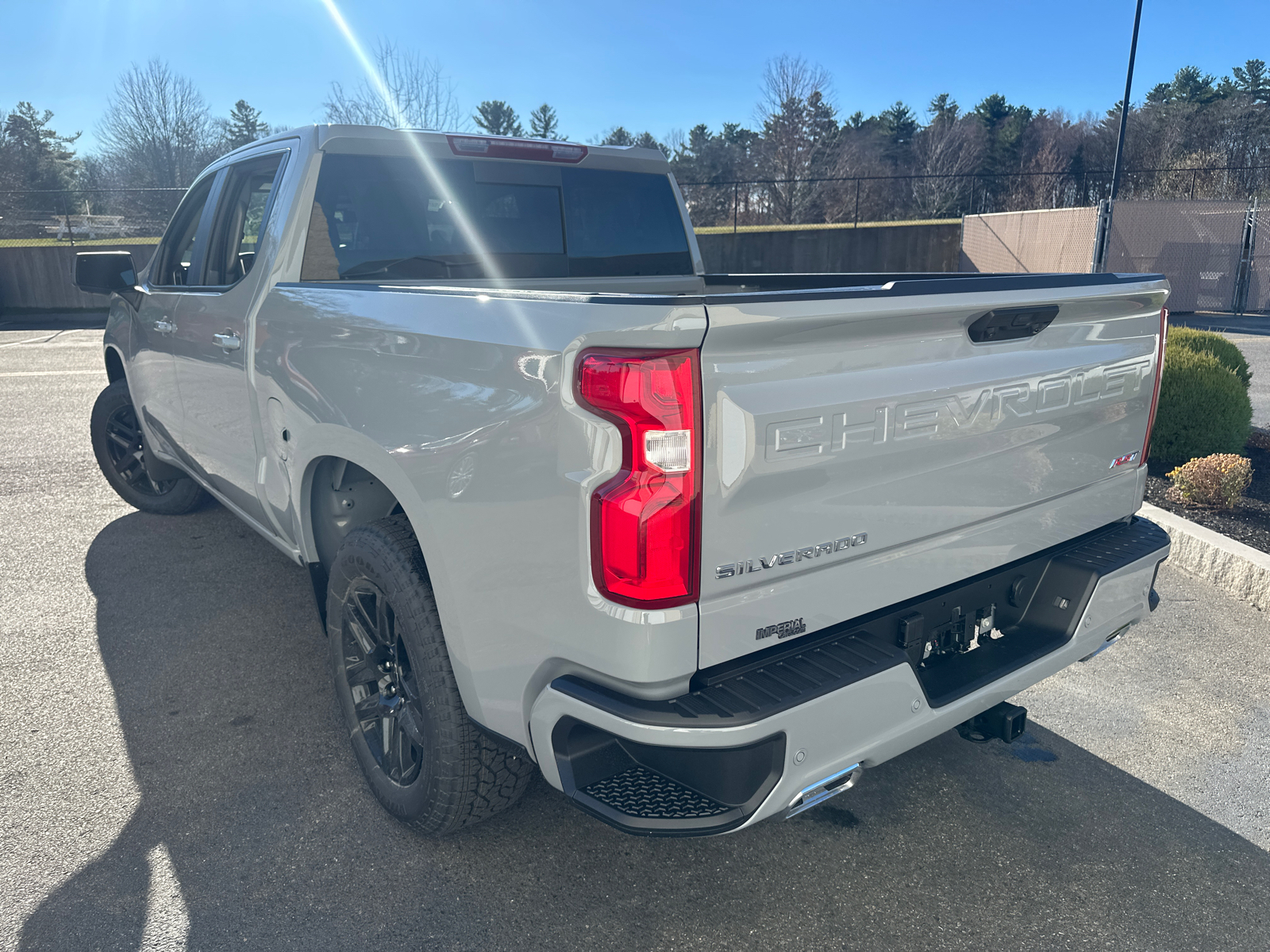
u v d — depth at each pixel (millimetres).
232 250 3475
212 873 2363
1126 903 2305
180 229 4086
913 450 1945
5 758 2891
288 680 3418
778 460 1698
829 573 1883
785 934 2178
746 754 1717
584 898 2293
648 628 1644
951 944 2152
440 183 3305
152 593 4227
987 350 2086
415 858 2434
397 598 2254
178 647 3693
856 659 1879
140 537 5004
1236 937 2188
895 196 29625
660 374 1572
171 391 4012
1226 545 4434
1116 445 2586
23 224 20641
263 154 3340
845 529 1880
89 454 6969
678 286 3850
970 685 2150
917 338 1914
